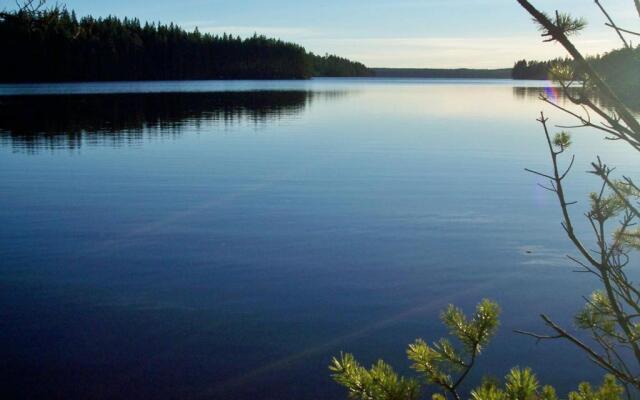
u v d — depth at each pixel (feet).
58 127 104.83
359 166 62.39
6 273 29.27
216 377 19.72
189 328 23.20
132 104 160.25
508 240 34.81
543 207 43.14
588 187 50.55
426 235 35.96
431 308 25.09
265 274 29.17
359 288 27.32
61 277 28.71
